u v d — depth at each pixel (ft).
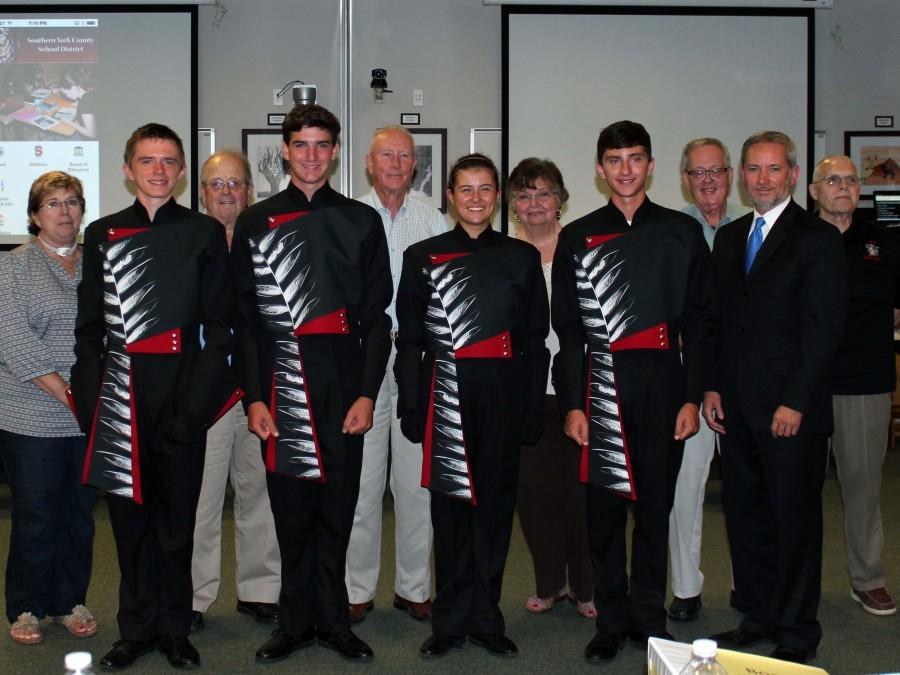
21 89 19.49
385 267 8.83
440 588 9.02
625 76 19.70
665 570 8.79
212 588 9.77
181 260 8.35
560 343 8.91
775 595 8.72
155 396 8.30
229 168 10.11
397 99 19.99
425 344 8.91
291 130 8.48
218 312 8.49
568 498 10.14
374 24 19.90
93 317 8.46
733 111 19.81
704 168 10.24
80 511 9.46
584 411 8.73
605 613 8.88
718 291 9.00
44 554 9.25
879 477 10.10
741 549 9.09
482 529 8.87
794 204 8.73
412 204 10.23
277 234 8.45
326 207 8.57
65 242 9.34
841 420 10.05
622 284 8.50
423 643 9.09
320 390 8.48
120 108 19.58
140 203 8.46
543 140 19.80
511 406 8.70
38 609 9.38
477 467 8.73
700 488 9.89
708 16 19.66
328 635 8.93
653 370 8.48
